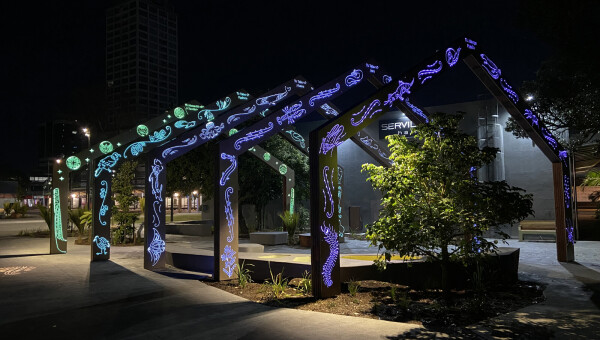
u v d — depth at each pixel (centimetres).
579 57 1038
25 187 9112
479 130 1964
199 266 1048
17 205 4494
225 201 916
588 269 1045
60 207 1406
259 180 2225
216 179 914
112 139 1305
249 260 952
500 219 645
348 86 1012
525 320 609
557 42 1067
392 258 928
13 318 630
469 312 647
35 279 936
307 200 2391
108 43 15625
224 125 1161
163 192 1093
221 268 904
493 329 565
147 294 780
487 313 646
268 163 1895
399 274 838
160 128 1316
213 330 563
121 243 1681
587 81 1238
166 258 1160
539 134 1123
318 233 739
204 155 1970
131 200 1697
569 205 1206
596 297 755
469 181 659
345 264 862
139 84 15062
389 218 696
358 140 1421
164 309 673
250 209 2527
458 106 2053
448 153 680
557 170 1198
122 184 1684
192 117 1327
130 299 742
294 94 1273
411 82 860
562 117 1521
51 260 1234
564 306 691
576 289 820
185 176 2042
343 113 776
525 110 1077
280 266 901
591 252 1366
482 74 981
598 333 550
